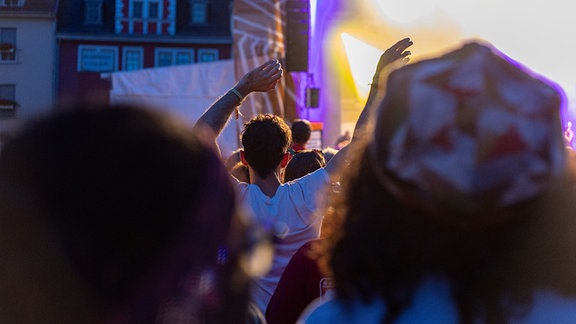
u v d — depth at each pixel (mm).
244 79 3133
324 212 3066
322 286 2387
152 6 43000
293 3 17781
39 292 1061
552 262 1268
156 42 42625
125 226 1051
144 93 23547
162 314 1091
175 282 1096
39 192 1035
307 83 21656
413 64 1257
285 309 2418
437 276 1296
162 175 1059
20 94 41625
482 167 1168
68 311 1067
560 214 1241
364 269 1334
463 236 1268
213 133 2977
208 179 1091
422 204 1230
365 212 1342
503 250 1270
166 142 1071
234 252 1149
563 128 1234
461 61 1207
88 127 1054
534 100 1182
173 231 1070
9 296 1066
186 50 42938
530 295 1281
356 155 1396
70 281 1056
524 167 1173
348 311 1354
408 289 1309
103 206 1040
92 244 1049
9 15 41500
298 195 3092
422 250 1288
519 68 1218
